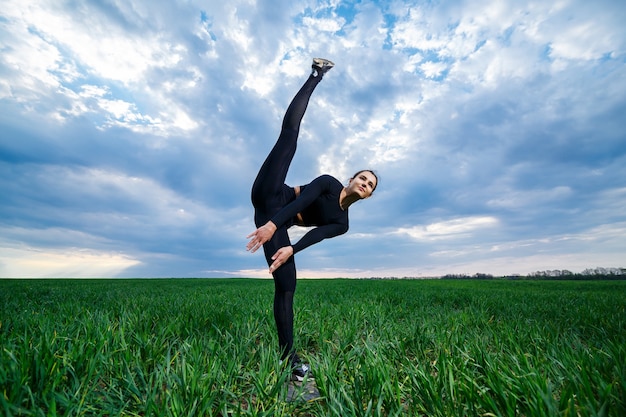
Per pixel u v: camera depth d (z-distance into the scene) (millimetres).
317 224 3467
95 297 8023
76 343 2727
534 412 1811
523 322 4918
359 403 2127
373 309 6152
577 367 2475
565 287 15016
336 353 3543
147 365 2748
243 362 3080
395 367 2955
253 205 3389
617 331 4121
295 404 2330
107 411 1989
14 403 1891
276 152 3047
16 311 5438
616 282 20703
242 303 6719
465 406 2092
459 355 2893
